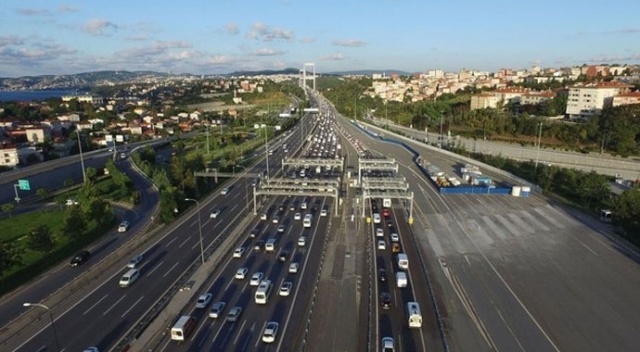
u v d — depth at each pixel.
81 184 110.75
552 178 103.00
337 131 192.25
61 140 170.38
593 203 86.44
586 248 63.50
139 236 69.94
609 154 141.00
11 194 100.81
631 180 107.75
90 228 72.94
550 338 41.94
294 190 79.75
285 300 48.62
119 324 44.31
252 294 50.12
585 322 44.75
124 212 84.25
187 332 41.53
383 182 79.75
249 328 43.00
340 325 43.53
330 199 90.31
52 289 52.31
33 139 183.12
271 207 85.06
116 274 55.94
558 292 50.81
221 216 79.81
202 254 59.12
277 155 139.12
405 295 49.66
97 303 48.56
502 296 49.75
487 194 91.81
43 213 85.62
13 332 43.09
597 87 190.25
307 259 60.09
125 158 141.25
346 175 111.06
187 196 88.69
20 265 57.12
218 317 44.88
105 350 40.03
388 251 62.53
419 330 42.78
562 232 69.94
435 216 78.25
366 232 70.44
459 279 53.78
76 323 44.59
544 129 167.62
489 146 160.88
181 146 156.00
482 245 64.75
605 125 150.50
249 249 63.97
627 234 67.75
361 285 52.16
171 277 54.94
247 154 142.38
